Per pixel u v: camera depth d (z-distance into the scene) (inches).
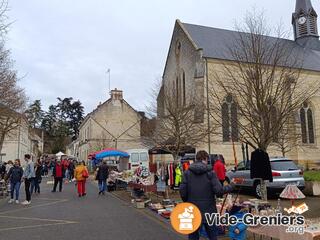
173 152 820.0
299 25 1547.7
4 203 594.9
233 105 602.9
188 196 241.6
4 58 776.9
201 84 1111.0
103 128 1930.4
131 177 748.6
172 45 1419.8
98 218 430.9
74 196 713.6
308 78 1238.3
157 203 523.5
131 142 1941.4
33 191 791.1
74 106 3622.0
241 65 565.6
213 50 1218.6
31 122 2449.6
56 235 332.5
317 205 490.9
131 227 368.8
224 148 1089.4
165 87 1155.9
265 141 472.1
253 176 344.8
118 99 1991.9
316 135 1253.7
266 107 479.8
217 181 238.8
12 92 924.6
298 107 565.9
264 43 578.9
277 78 580.7
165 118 910.4
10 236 331.0
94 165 1573.6
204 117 877.8
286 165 577.9
